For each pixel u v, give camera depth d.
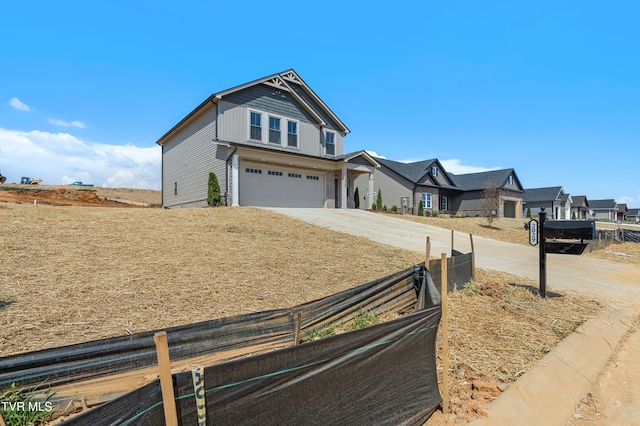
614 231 18.78
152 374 2.35
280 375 1.97
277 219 12.18
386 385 2.57
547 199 41.72
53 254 5.69
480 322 5.06
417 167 32.19
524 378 3.68
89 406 2.14
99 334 3.45
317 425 2.14
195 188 18.31
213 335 2.65
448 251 10.77
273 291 5.19
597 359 4.48
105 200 24.05
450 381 3.54
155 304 4.28
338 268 6.88
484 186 33.25
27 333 3.32
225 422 1.77
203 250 6.94
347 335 2.29
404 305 4.62
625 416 3.36
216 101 16.27
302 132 19.36
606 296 7.42
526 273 9.12
